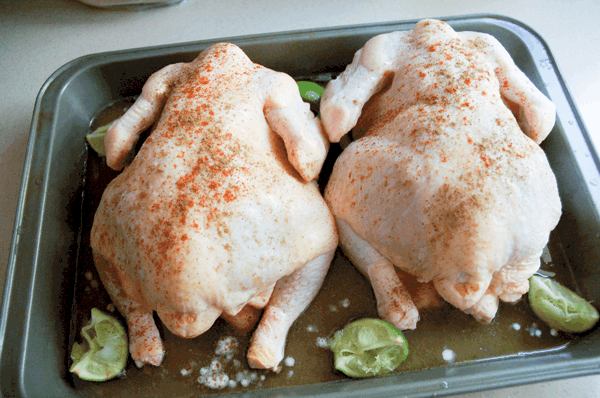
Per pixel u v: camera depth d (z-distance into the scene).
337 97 0.52
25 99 0.64
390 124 0.49
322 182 0.56
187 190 0.45
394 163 0.47
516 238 0.46
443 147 0.46
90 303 0.53
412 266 0.48
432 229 0.46
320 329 0.52
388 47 0.52
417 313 0.50
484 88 0.49
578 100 0.63
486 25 0.60
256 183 0.47
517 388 0.50
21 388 0.46
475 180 0.45
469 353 0.51
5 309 0.48
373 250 0.51
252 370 0.50
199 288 0.44
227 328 0.52
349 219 0.50
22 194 0.52
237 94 0.50
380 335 0.50
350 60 0.61
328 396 0.46
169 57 0.59
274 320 0.50
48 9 0.71
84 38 0.69
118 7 0.70
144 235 0.45
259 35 0.60
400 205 0.47
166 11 0.71
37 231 0.51
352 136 0.57
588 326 0.50
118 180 0.48
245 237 0.46
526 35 0.60
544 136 0.52
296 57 0.61
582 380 0.51
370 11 0.70
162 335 0.51
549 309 0.51
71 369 0.49
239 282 0.46
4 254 0.56
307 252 0.48
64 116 0.57
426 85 0.49
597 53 0.66
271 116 0.51
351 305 0.53
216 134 0.48
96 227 0.48
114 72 0.60
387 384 0.47
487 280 0.46
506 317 0.52
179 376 0.50
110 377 0.50
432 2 0.71
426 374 0.48
